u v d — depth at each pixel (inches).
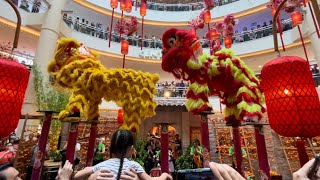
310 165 31.3
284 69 51.1
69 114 97.3
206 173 34.4
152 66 507.5
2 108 50.6
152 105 126.9
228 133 333.4
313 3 51.9
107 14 482.0
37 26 329.4
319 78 359.3
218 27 179.2
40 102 223.6
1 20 313.7
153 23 520.4
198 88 89.6
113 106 414.6
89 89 112.0
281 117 50.1
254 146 289.9
